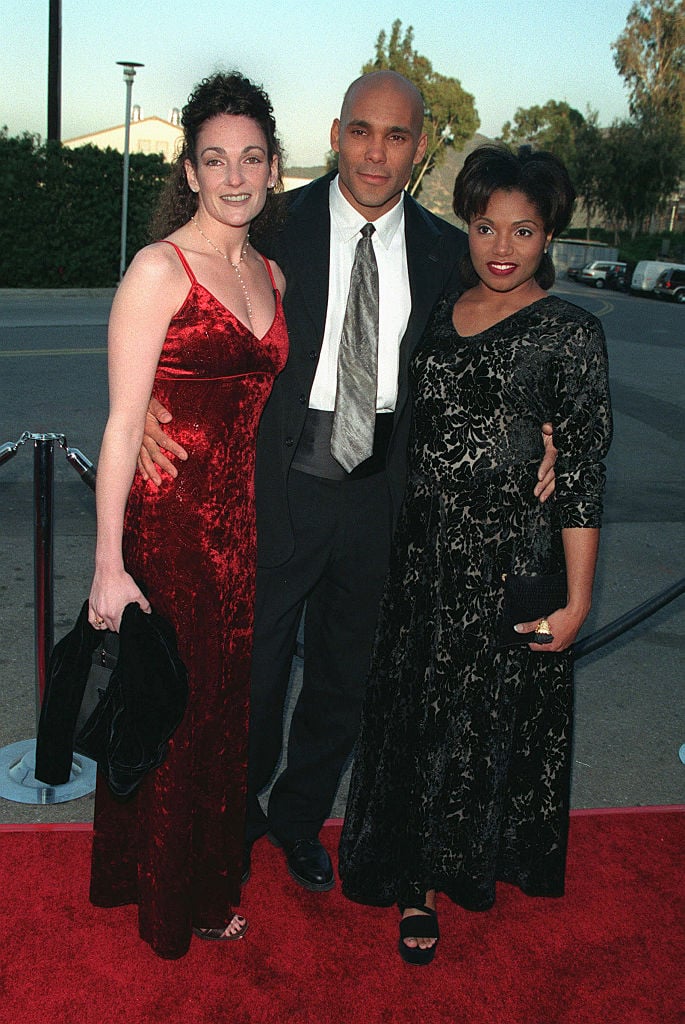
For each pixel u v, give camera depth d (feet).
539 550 7.04
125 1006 6.78
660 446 26.43
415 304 7.43
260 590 7.61
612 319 67.00
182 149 6.54
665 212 151.02
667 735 11.30
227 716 7.10
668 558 17.37
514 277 6.80
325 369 7.36
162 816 6.80
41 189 59.93
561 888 7.77
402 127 6.86
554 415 6.75
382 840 7.70
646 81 154.51
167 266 6.15
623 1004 7.09
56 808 9.27
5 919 7.55
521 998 7.10
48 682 6.79
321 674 8.15
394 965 7.38
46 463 8.89
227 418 6.57
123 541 6.81
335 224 7.35
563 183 6.64
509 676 7.21
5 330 42.86
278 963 7.32
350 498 7.52
